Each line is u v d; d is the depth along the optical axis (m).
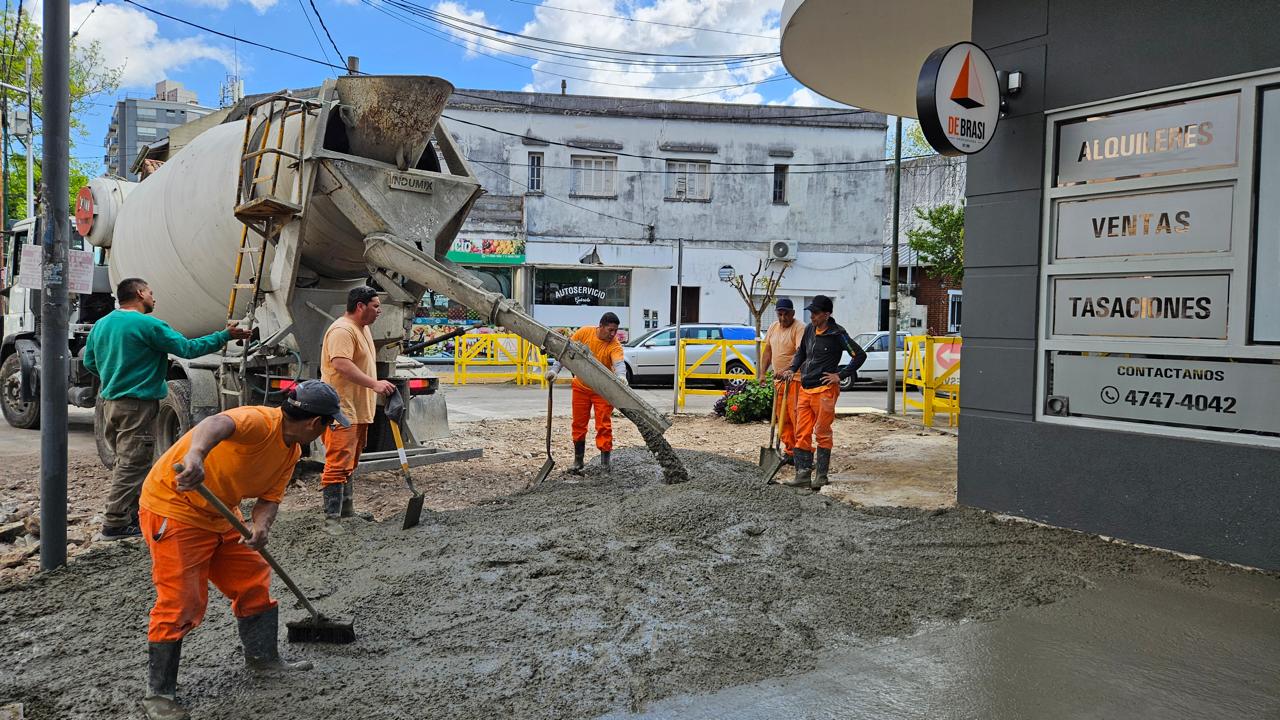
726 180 25.97
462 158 7.65
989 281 6.18
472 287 6.77
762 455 7.88
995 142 6.10
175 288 8.14
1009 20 5.98
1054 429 5.79
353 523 5.89
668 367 18.02
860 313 26.77
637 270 25.67
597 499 6.56
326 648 3.81
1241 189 4.89
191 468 2.97
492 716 3.18
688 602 4.33
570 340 6.85
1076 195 5.64
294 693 3.38
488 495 7.24
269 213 6.78
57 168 4.80
